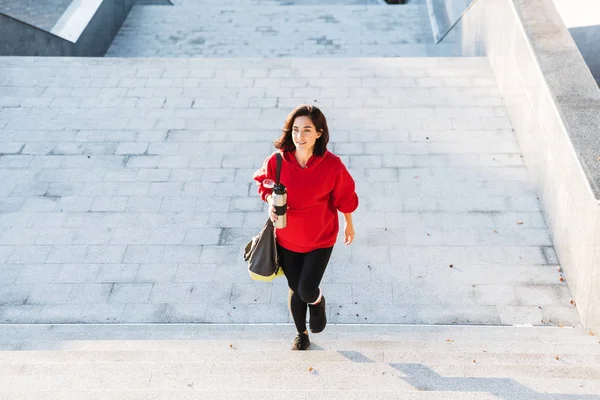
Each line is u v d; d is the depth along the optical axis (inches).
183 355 176.4
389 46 565.6
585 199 211.8
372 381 150.1
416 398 135.1
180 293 245.1
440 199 283.9
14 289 248.4
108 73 386.0
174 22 612.7
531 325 224.5
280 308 237.6
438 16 536.1
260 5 645.3
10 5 436.8
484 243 260.8
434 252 257.8
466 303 235.0
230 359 173.0
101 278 252.7
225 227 275.3
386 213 277.3
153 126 338.3
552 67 261.6
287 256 161.3
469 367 155.3
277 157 149.0
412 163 305.4
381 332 209.0
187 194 293.1
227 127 336.5
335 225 160.9
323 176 147.7
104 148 323.0
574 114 231.5
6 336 220.2
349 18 609.9
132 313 237.8
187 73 385.1
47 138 330.6
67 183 300.8
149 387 149.3
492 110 340.8
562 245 244.1
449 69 379.2
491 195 284.8
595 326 207.3
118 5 595.8
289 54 554.6
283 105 352.8
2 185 299.4
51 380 152.4
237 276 251.9
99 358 176.4
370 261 254.5
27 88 371.6
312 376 152.6
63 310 239.5
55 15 522.3
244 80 376.8
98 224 277.9
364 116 340.8
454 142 318.3
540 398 134.6
